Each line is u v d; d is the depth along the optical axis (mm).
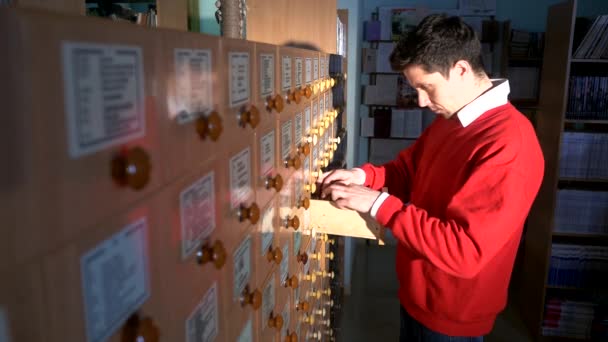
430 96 1334
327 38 2141
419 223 1192
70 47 296
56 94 287
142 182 363
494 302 1404
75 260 318
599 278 2918
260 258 809
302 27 1816
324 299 1854
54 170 290
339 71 2084
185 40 463
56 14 283
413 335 1554
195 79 490
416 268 1443
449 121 1407
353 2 3252
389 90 4215
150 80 399
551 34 2861
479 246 1137
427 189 1437
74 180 309
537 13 4043
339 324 2783
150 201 414
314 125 1336
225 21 1010
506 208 1127
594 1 3949
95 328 345
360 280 3768
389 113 4215
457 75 1255
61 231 301
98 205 337
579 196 2889
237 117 638
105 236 350
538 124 3051
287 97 939
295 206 1099
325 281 1885
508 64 3836
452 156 1324
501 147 1164
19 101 263
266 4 1562
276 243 919
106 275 355
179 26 1186
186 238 495
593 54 2689
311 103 1266
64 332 311
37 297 286
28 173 272
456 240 1149
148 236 415
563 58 2691
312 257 1434
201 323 551
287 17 1703
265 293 857
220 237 597
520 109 3832
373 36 4125
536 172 1219
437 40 1208
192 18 1232
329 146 1731
